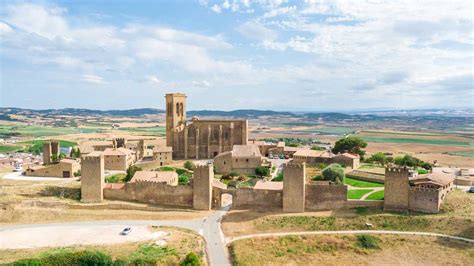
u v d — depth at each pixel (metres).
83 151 190.50
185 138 187.25
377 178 128.62
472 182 123.94
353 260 83.25
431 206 97.88
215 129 189.88
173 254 81.00
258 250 86.75
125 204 112.75
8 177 138.50
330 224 97.38
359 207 104.56
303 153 169.50
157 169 154.50
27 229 97.88
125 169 154.62
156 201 117.62
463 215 93.75
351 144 184.62
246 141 189.38
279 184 115.56
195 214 108.62
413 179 108.75
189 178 137.62
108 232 95.00
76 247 84.81
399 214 98.44
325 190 106.50
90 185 116.44
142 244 86.62
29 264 76.12
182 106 198.38
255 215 105.44
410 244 85.81
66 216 106.06
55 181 131.38
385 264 81.44
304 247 88.19
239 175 148.12
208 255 83.94
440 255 81.06
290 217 102.50
